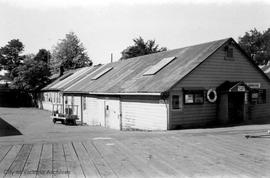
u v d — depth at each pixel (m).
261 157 8.75
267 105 22.03
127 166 7.79
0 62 64.81
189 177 6.90
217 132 14.04
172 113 17.62
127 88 21.05
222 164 8.00
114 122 23.09
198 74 18.66
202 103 18.83
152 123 18.75
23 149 9.73
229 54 20.14
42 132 18.19
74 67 74.44
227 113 19.17
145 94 18.56
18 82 49.84
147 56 27.69
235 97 20.08
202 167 7.71
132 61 29.08
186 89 18.12
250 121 20.64
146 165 7.89
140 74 22.94
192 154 9.15
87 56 75.94
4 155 8.88
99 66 37.81
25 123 26.66
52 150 9.59
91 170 7.41
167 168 7.62
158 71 21.08
